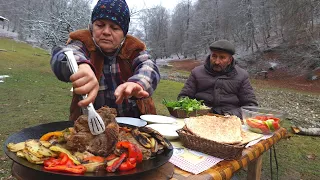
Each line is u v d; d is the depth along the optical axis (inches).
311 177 149.0
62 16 452.4
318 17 945.5
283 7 978.1
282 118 85.8
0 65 549.6
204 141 57.7
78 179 36.5
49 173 36.6
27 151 40.2
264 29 1153.4
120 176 37.7
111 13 65.2
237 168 55.9
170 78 721.0
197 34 1494.8
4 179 116.1
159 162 44.4
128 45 72.7
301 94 572.1
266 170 153.5
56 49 59.4
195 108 90.7
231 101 131.9
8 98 282.0
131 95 51.7
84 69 44.1
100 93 73.2
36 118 216.4
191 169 50.8
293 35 950.4
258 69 917.8
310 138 223.1
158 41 1700.3
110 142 44.5
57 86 380.5
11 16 1359.5
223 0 1371.8
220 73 133.6
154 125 71.6
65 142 46.1
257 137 72.7
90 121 43.7
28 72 497.4
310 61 820.0
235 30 1282.0
